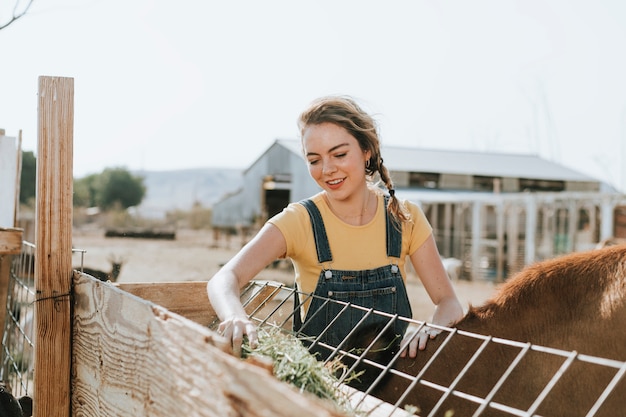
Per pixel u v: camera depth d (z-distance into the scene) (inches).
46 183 89.5
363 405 59.6
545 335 76.7
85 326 82.2
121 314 67.2
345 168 93.7
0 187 161.6
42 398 87.3
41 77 91.0
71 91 92.3
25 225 1037.8
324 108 94.6
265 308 112.3
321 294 94.7
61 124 91.2
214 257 1203.2
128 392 63.7
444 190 1275.8
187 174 7229.3
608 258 75.6
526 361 77.3
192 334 49.4
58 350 88.3
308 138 94.8
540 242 1183.6
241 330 69.7
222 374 44.1
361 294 94.7
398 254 99.3
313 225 96.7
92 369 77.9
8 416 117.1
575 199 1022.4
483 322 83.6
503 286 86.4
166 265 973.8
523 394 76.6
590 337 72.3
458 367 83.1
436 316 96.7
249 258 91.0
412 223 102.0
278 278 868.0
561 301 76.8
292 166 1277.1
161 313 56.4
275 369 61.6
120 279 738.8
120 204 3316.9
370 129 96.3
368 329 93.3
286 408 37.2
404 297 98.5
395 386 88.1
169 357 53.4
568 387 72.7
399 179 1267.2
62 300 88.8
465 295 718.5
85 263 941.8
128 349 64.2
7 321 160.4
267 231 94.6
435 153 1483.8
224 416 43.6
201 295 113.3
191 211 2822.3
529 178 1368.1
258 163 1454.2
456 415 81.4
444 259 1020.5
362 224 98.7
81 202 3346.5
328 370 68.6
